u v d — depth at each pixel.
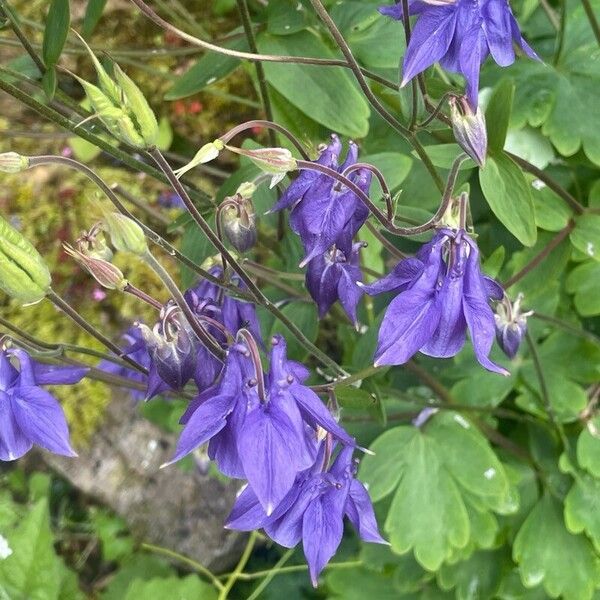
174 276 0.44
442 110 0.26
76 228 0.44
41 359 0.23
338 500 0.20
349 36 0.32
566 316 0.35
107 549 0.46
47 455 0.47
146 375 0.25
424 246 0.20
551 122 0.33
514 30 0.20
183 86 0.30
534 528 0.33
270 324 0.31
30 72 0.28
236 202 0.22
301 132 0.33
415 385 0.36
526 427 0.36
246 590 0.44
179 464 0.41
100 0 0.27
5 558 0.36
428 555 0.31
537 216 0.31
